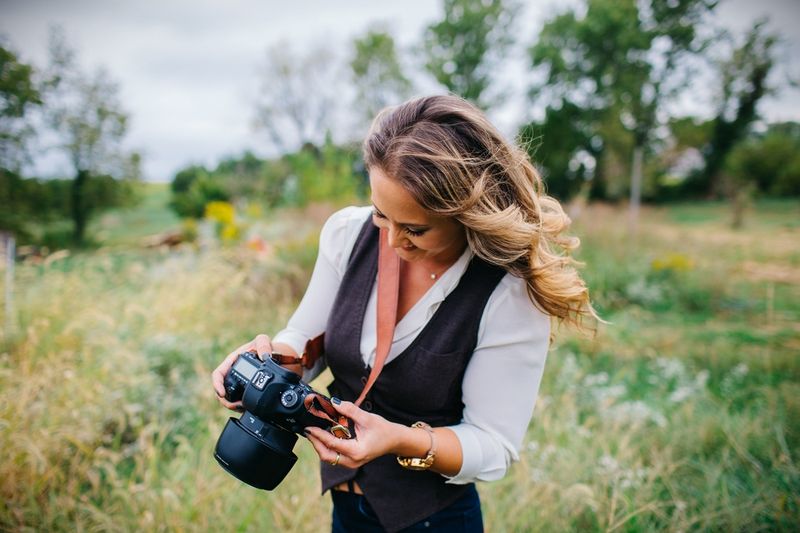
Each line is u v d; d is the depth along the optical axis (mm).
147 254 9031
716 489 2383
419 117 969
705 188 27000
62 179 18062
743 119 25766
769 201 22391
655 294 6723
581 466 2465
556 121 22266
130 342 3688
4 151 14969
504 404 1083
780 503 2178
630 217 11742
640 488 2271
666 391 3875
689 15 12734
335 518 1272
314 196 13219
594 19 15445
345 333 1146
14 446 2273
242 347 1216
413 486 1143
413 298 1103
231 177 28344
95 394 2910
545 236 1103
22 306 4074
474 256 1090
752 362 4414
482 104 23719
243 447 1049
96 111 18062
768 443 2770
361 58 30594
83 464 2326
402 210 932
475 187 935
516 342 1055
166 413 2990
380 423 963
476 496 1253
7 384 2791
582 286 1071
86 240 17812
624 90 14031
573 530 2113
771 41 13195
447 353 1060
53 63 16750
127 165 19156
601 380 3670
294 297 6156
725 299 6781
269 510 2166
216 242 8352
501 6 23312
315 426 1028
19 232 15680
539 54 20531
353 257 1181
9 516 2029
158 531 1999
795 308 6555
